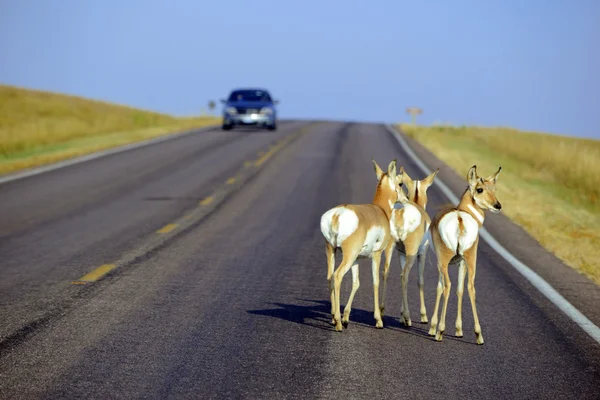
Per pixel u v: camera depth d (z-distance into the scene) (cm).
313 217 3984
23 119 10181
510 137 9038
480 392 1590
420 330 2073
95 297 2338
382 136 9038
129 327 2016
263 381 1622
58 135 8319
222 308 2244
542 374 1716
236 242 3319
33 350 1809
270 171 5781
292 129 9969
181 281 2578
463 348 1903
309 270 2808
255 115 9269
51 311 2166
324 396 1541
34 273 2672
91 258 2938
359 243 2011
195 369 1691
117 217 3919
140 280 2578
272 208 4247
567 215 4750
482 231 3653
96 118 10825
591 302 2383
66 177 5391
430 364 1766
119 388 1565
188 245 3234
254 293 2442
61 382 1595
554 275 2767
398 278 2717
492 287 2570
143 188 4934
